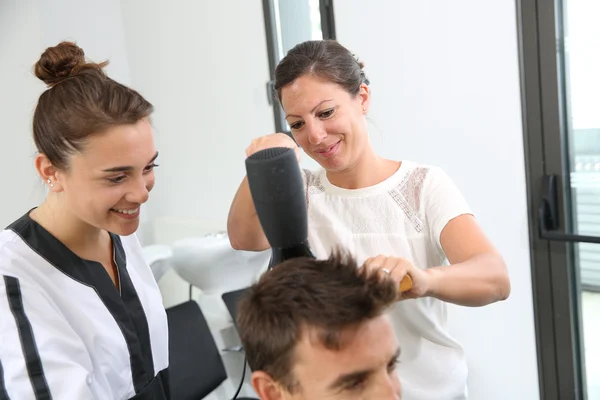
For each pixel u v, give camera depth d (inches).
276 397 27.0
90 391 32.9
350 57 37.9
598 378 69.4
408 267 28.1
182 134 104.9
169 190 109.9
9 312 32.5
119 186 32.9
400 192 40.8
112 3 107.6
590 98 62.8
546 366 70.1
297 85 36.1
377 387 25.2
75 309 36.9
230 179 98.6
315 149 37.9
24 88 97.2
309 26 85.5
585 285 67.4
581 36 61.9
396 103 74.4
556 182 65.0
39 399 30.9
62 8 98.8
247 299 26.9
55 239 37.2
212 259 83.2
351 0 76.0
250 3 89.0
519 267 69.3
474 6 65.6
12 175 100.8
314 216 43.2
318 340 24.5
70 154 32.1
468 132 69.2
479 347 74.4
